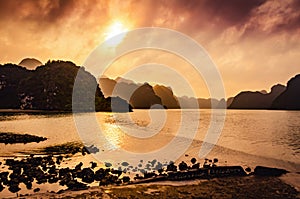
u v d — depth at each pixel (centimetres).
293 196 2247
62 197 2045
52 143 5341
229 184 2552
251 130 10225
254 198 2180
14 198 2025
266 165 3753
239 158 4284
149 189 2317
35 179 2650
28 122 11000
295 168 3581
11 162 3381
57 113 18788
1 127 8725
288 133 9062
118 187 2359
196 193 2245
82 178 2722
